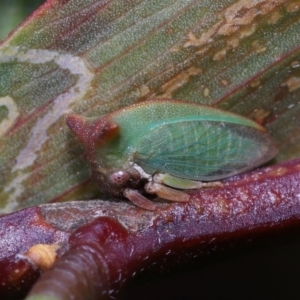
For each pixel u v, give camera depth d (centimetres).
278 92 7
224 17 7
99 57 7
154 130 7
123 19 7
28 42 7
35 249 6
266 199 6
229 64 7
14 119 7
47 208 6
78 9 7
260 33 7
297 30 7
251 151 7
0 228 6
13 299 6
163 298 7
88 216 6
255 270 7
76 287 6
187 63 7
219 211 6
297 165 6
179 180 7
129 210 6
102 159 7
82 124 7
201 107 7
